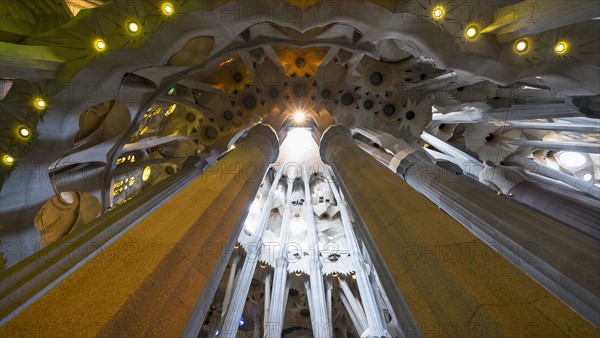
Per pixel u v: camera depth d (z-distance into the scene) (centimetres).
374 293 1869
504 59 797
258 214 2309
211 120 1526
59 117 805
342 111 1436
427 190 1065
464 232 491
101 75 812
